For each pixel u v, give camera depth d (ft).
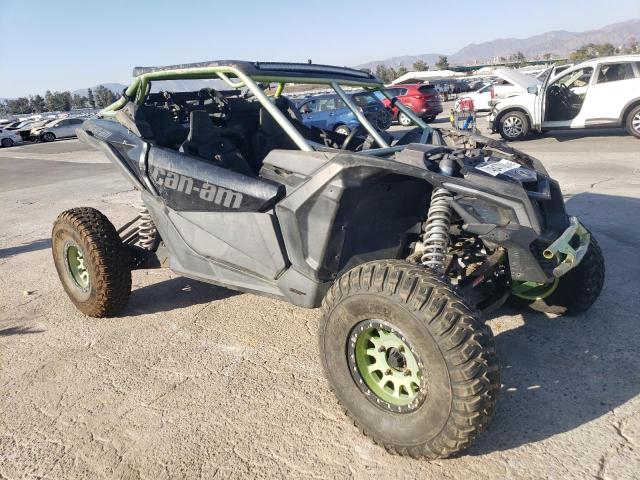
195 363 12.34
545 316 13.29
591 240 12.35
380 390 8.86
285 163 11.12
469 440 7.81
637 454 8.46
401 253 11.28
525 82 55.93
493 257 10.41
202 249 12.79
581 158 35.70
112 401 11.01
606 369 10.82
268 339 13.30
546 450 8.71
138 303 16.11
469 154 10.89
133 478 8.81
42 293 17.67
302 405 10.47
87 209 14.75
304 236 10.59
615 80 43.86
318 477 8.54
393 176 10.21
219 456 9.19
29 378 12.14
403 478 8.37
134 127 13.85
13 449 9.70
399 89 78.18
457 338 7.50
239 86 12.10
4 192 41.34
